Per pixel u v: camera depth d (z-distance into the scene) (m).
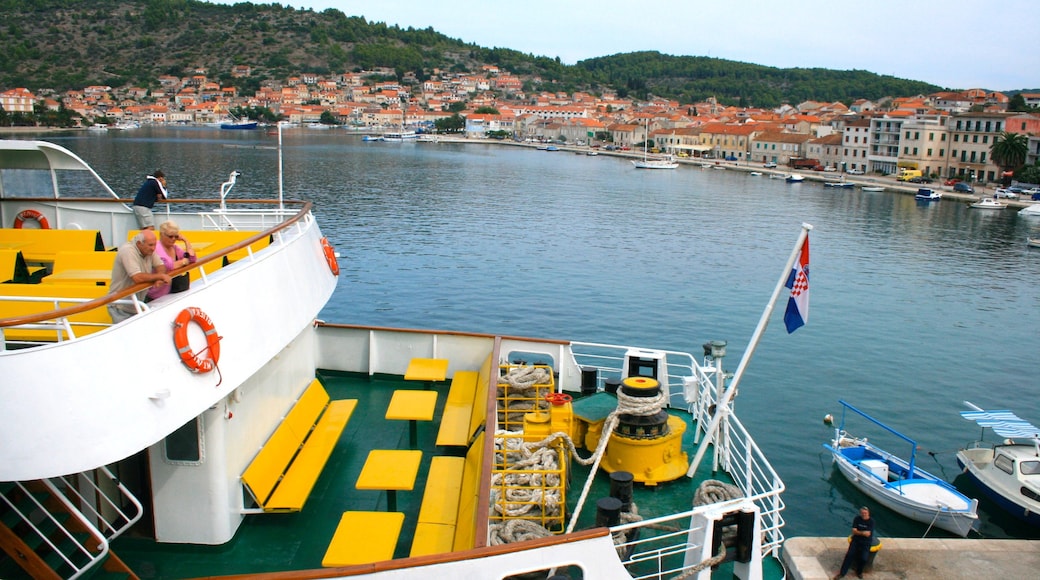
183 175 90.44
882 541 16.97
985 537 20.47
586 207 88.12
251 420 9.16
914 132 136.00
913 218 87.44
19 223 12.33
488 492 7.80
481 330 37.09
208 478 8.25
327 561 7.61
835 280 52.59
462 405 12.00
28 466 5.85
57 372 5.90
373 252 54.81
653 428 10.98
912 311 44.16
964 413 24.05
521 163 163.12
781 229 75.75
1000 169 123.44
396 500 9.67
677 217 82.44
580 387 13.66
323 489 10.04
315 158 145.25
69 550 7.42
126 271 6.80
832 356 34.78
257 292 8.67
